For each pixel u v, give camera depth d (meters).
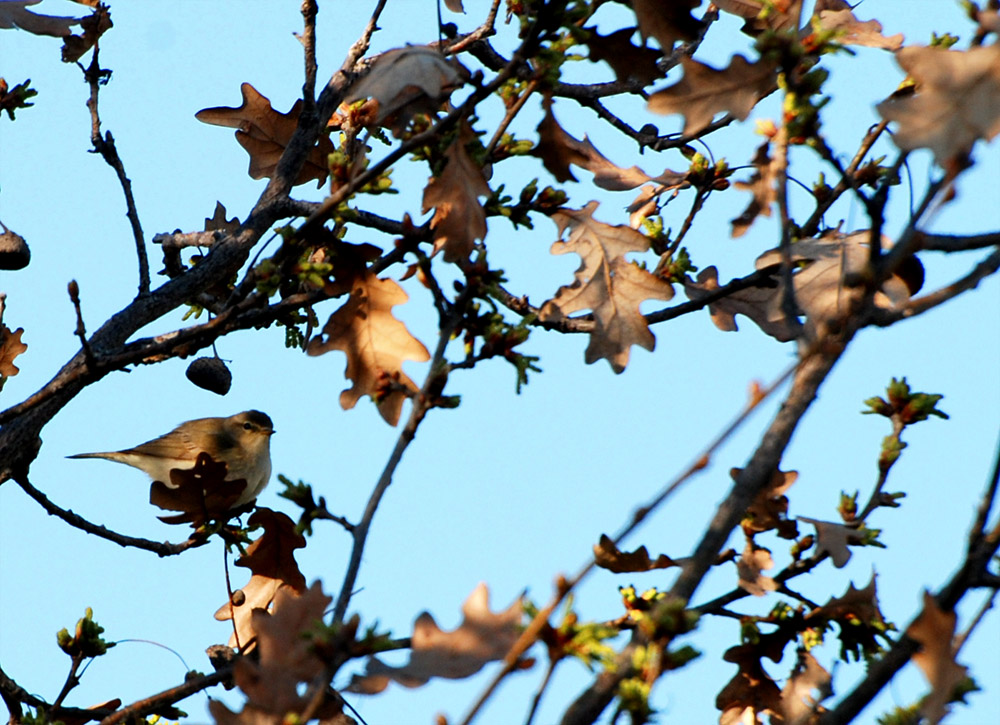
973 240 7.39
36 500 10.41
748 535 8.78
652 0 8.30
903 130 6.16
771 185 7.57
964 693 5.98
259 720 6.24
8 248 10.16
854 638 8.48
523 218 9.38
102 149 10.68
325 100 11.45
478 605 6.34
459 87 9.34
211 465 10.42
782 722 8.28
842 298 8.64
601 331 9.65
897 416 8.66
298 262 9.44
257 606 10.46
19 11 9.49
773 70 7.34
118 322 10.35
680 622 5.68
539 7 8.21
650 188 11.55
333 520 7.47
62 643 9.92
